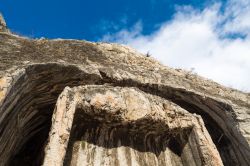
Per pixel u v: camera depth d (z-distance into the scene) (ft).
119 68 30.78
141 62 36.55
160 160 26.43
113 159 24.57
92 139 24.80
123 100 25.38
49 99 27.37
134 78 29.37
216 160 24.47
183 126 26.84
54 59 26.96
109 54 34.99
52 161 19.04
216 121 32.50
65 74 26.23
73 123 24.00
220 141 33.04
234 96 35.27
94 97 24.13
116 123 25.34
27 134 28.04
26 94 24.35
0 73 20.98
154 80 30.40
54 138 20.16
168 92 30.94
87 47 34.17
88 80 27.71
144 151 26.27
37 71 24.16
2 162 23.79
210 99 31.01
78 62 28.58
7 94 20.12
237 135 30.01
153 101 26.84
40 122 28.73
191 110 32.78
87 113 24.13
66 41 33.99
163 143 27.50
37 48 29.48
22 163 29.09
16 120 23.81
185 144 27.04
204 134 26.23
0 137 21.39
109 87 26.18
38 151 29.43
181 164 26.78
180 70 38.40
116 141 25.64
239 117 30.14
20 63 23.41
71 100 22.77
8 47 27.09
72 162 22.74
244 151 29.43
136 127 26.00
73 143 23.71
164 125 26.45
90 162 23.50
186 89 30.89
